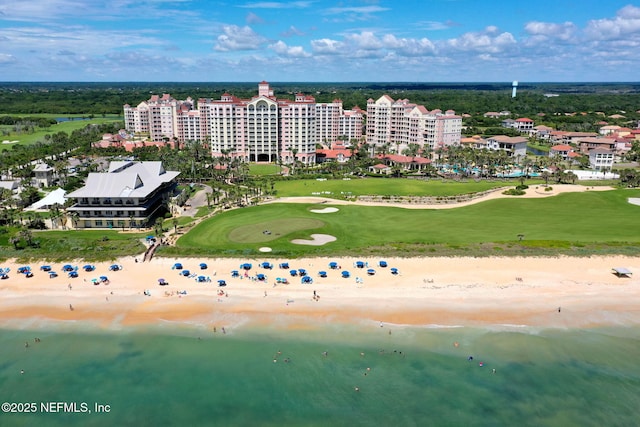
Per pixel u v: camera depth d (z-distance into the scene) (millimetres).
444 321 86500
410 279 101125
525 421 63625
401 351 78062
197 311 89750
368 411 65125
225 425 62750
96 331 84062
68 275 103750
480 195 187500
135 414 64812
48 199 166625
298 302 92375
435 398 67688
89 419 63625
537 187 190500
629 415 64812
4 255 113125
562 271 104938
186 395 68125
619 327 85438
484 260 109562
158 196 163625
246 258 111000
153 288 98062
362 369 73688
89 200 143000
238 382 70812
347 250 114688
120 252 113875
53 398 67812
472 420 63656
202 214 156625
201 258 111188
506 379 71750
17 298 94875
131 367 74438
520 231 131875
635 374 73125
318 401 66938
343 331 83250
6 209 150750
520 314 89000
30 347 79812
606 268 106250
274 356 76750
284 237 127812
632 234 127750
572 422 63625
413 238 125688
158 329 84375
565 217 148500
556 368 74375
